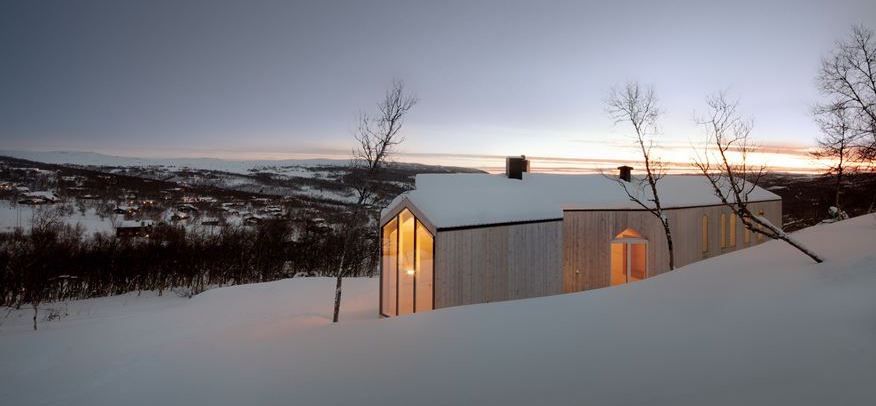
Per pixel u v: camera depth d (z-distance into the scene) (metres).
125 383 6.29
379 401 4.74
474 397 4.55
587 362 5.09
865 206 18.23
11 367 7.89
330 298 15.45
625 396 4.10
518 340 6.23
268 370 6.20
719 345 5.02
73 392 6.21
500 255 12.45
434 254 11.12
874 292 5.59
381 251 13.02
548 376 4.84
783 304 5.99
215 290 17.83
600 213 15.66
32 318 18.22
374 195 12.72
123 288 26.58
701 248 17.22
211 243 31.64
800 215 22.48
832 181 17.78
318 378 5.66
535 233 13.37
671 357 4.88
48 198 58.59
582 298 8.31
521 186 15.85
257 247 31.78
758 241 19.77
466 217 11.78
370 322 8.47
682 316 6.32
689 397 3.88
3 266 23.17
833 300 5.71
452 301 11.34
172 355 7.38
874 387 3.55
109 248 28.20
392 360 6.01
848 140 15.53
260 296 15.86
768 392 3.73
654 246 15.80
